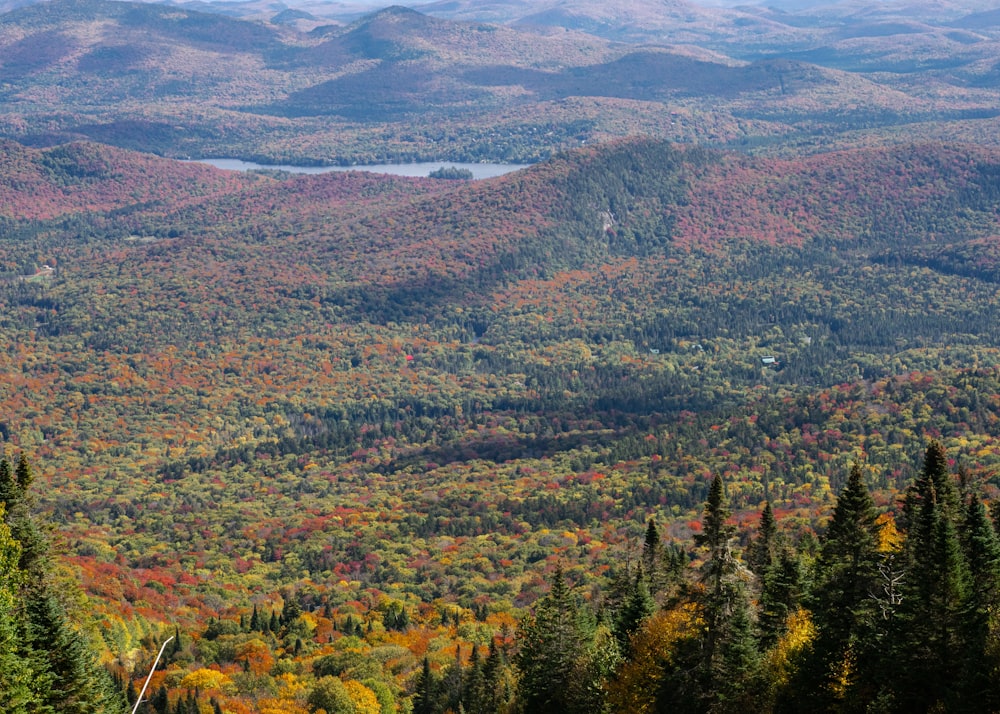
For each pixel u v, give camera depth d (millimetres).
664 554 113375
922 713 81688
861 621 86000
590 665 103438
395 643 147000
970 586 82375
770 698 88625
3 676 79062
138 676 131625
